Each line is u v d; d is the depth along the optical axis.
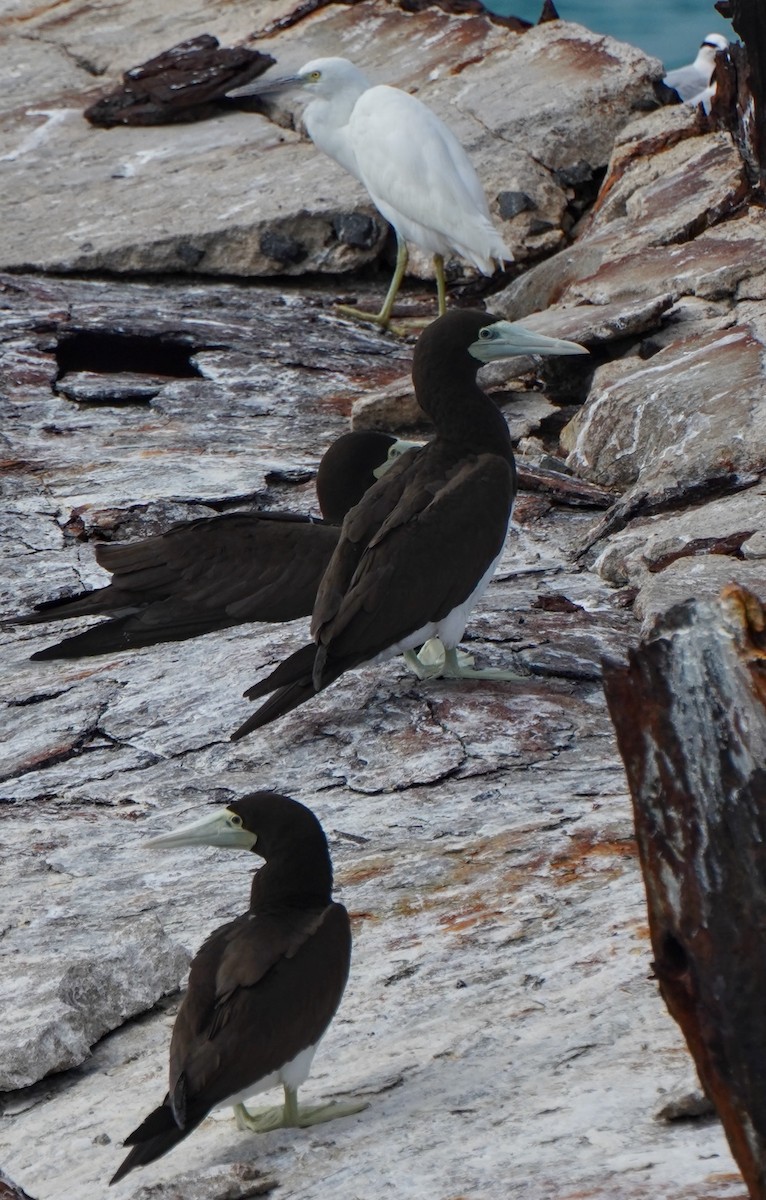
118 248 24.98
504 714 11.58
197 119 28.98
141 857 10.41
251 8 32.06
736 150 22.33
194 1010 6.61
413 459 12.12
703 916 4.94
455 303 24.70
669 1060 6.75
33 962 9.05
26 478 17.20
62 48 32.44
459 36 29.19
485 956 8.34
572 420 18.09
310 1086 7.47
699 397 16.34
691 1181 5.56
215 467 17.16
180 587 12.17
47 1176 7.37
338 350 21.73
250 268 25.27
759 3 18.14
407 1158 6.49
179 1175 6.75
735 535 13.81
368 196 25.59
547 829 9.75
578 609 13.63
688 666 5.11
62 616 12.24
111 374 20.73
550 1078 6.88
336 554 11.50
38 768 11.91
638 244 20.94
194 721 12.21
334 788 10.98
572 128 26.09
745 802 4.94
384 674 12.44
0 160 28.16
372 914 9.05
